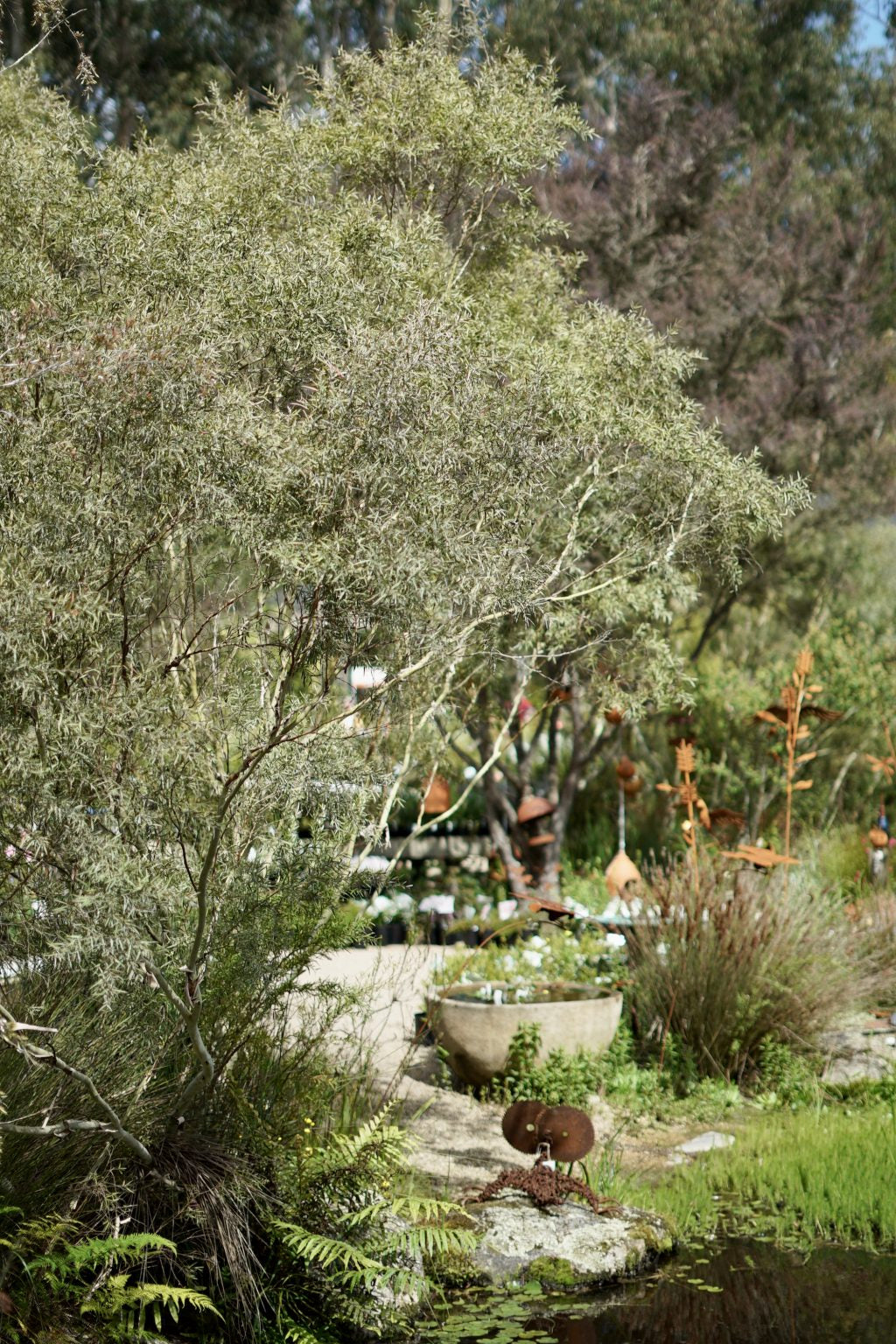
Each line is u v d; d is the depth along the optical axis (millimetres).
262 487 3877
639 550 6000
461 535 4137
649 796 13117
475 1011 7004
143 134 5871
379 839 5598
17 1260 3852
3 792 3445
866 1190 5762
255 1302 4184
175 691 4379
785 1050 7555
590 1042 7152
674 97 13453
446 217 6758
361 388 4008
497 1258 5008
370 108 6203
